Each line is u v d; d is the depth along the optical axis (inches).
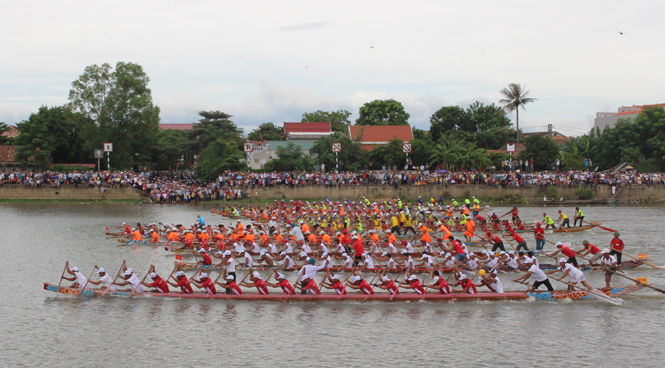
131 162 3624.5
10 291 1029.2
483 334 781.3
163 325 826.2
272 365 678.5
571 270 944.9
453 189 3004.4
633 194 2967.5
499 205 2883.9
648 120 3523.6
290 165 3435.0
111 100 3422.7
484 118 4690.0
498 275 1131.3
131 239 1609.3
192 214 2404.0
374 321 840.9
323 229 1565.0
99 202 2930.6
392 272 1126.4
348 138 3533.5
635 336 770.2
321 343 750.5
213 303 938.1
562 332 787.4
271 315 872.3
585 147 3747.5
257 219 2128.4
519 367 670.5
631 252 1398.9
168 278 1066.1
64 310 903.1
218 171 3366.1
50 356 713.6
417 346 737.0
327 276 982.4
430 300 939.3
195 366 678.5
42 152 3257.9
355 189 3031.5
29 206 2731.3
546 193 2979.8
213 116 5000.0
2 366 680.4
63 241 1631.4
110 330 806.5
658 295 969.5
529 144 3558.1
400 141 3442.4
